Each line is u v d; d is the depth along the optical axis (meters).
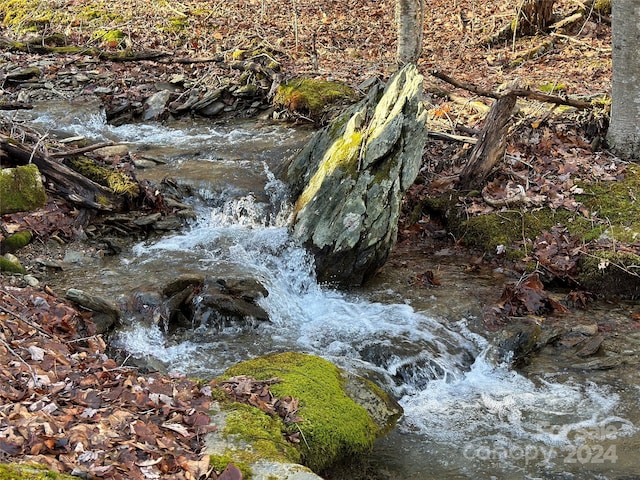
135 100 11.59
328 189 7.54
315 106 10.87
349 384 5.39
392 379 5.86
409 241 8.29
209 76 12.27
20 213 7.45
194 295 6.55
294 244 7.45
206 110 11.53
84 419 4.09
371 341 6.25
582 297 7.05
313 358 5.60
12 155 7.51
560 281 7.37
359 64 13.17
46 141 8.97
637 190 8.16
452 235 8.25
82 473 3.51
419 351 6.11
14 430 3.76
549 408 5.55
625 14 8.37
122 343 5.93
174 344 6.11
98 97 11.62
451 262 7.76
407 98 7.41
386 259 7.32
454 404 5.64
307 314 6.87
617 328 6.61
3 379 4.44
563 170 8.54
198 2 16.75
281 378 5.17
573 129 9.35
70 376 4.75
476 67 12.92
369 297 7.07
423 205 8.59
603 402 5.61
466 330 6.51
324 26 15.49
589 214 7.91
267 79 12.02
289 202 8.19
